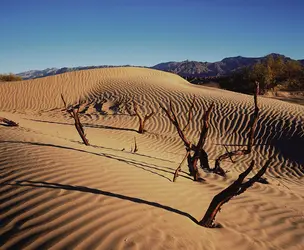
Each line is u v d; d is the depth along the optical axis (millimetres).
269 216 5273
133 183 5289
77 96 23109
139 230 3592
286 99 29188
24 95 23078
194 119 15602
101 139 12641
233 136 13680
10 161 5422
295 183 8930
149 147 12562
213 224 4617
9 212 3670
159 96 19422
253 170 10297
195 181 7129
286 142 12625
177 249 3387
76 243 3115
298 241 4434
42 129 12438
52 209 3773
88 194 4336
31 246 3031
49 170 5090
